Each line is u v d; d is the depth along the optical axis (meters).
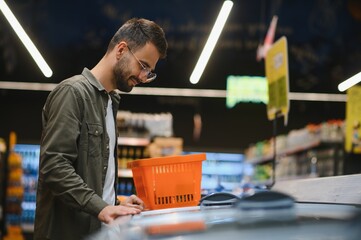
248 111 11.20
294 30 9.07
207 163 10.92
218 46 9.31
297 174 9.20
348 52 9.19
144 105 10.91
